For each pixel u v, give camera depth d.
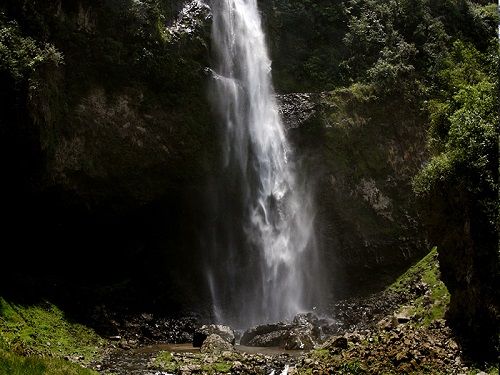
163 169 23.12
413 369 11.64
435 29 35.25
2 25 18.28
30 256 20.23
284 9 33.38
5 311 15.66
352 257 27.19
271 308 25.62
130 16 22.75
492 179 12.80
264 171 26.50
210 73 25.16
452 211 13.81
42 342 14.99
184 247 24.33
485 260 12.58
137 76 22.58
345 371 12.06
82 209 21.09
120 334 18.78
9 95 17.31
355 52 33.00
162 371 13.98
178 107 23.73
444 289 15.97
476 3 42.56
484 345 12.10
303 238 27.00
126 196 22.16
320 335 19.20
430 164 14.90
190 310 23.48
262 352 16.88
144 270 23.25
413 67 32.25
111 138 21.61
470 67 24.86
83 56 21.31
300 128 27.77
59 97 20.03
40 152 18.52
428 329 13.77
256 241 25.88
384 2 36.66
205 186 24.38
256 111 27.47
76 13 21.39
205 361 14.82
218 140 24.92
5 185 18.41
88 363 14.48
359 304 24.64
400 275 27.34
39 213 19.91
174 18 25.75
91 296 20.27
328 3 35.38
